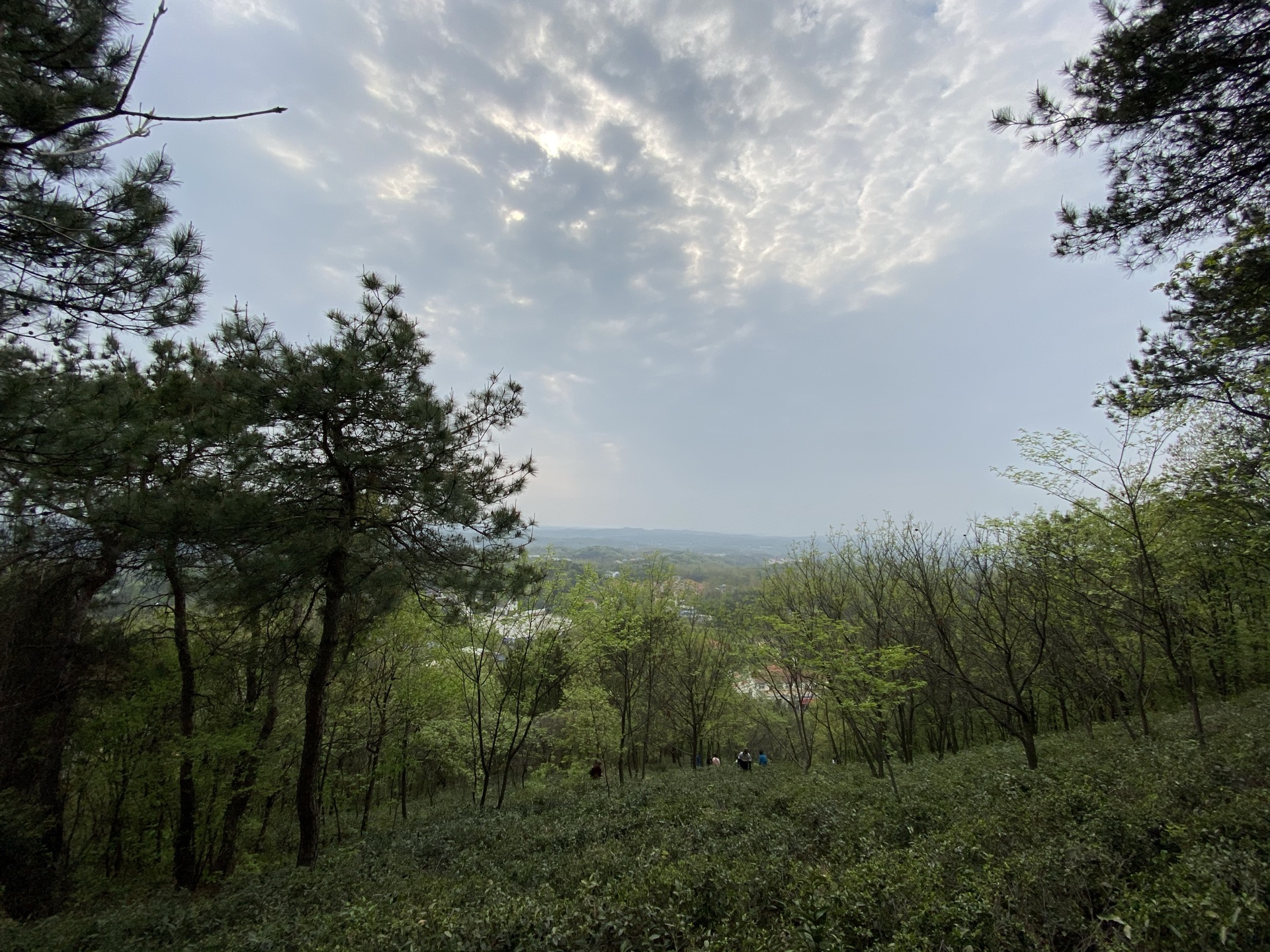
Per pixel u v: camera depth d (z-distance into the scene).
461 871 8.62
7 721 11.13
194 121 2.61
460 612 11.14
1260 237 6.66
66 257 5.48
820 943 4.62
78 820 14.91
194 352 11.53
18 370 6.17
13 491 7.30
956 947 4.14
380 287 10.55
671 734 28.05
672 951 4.95
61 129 2.59
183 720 12.28
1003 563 13.17
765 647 16.42
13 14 4.33
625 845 8.84
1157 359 8.79
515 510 10.84
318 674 10.42
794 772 17.59
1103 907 4.51
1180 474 11.20
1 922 8.34
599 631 19.31
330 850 12.15
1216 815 5.50
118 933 7.64
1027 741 10.84
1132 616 12.05
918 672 14.54
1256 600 15.42
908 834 7.70
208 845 15.09
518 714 16.81
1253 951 3.37
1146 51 5.41
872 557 18.17
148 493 8.39
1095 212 6.66
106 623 12.84
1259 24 5.03
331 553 9.41
